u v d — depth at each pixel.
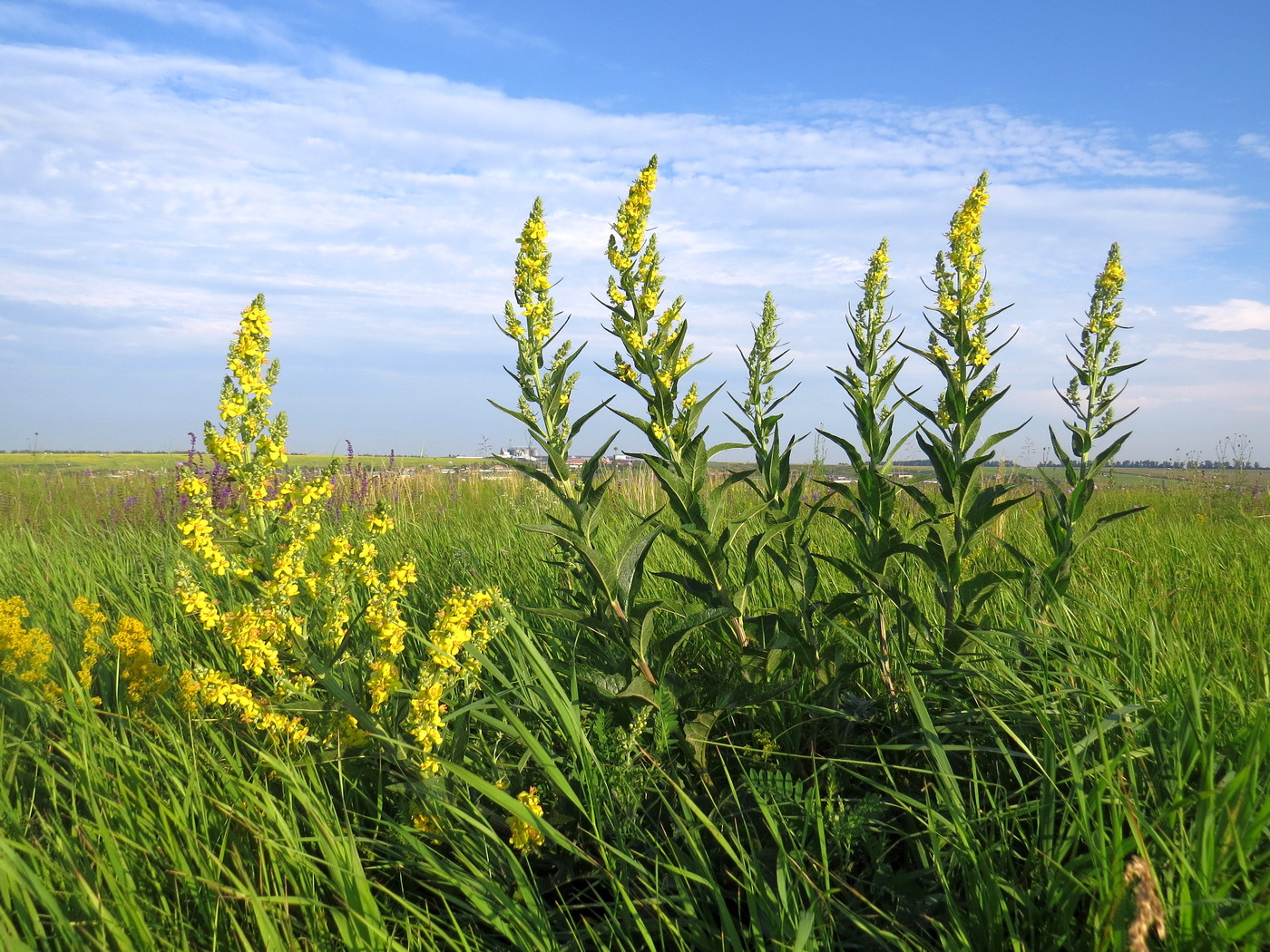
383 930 1.60
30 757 2.47
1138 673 2.56
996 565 4.40
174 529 6.86
